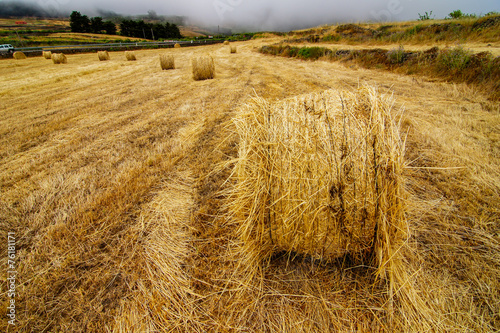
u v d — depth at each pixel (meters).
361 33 18.56
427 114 5.21
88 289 2.08
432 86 7.05
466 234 2.43
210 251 2.41
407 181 3.19
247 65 14.25
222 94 7.71
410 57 9.31
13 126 5.67
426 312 1.79
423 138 4.27
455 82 7.05
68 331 1.79
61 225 2.74
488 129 4.43
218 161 4.02
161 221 2.83
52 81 10.69
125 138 4.96
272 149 1.95
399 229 1.90
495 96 5.71
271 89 7.94
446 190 3.02
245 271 2.21
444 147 3.92
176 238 2.58
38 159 4.27
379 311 1.87
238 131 2.15
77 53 28.19
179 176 3.67
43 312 1.91
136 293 2.04
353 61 11.59
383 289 2.00
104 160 4.16
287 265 2.23
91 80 10.87
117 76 11.81
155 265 2.28
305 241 2.05
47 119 6.07
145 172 3.77
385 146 1.82
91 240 2.56
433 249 2.29
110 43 40.16
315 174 1.86
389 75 8.94
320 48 14.88
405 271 2.04
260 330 1.77
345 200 1.86
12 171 3.94
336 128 1.90
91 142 4.84
